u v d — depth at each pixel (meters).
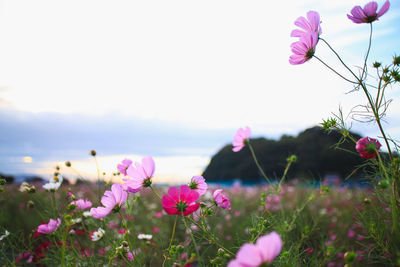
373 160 0.61
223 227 1.11
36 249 0.86
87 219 0.88
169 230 1.24
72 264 0.70
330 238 1.00
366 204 0.72
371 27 0.59
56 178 0.88
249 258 0.34
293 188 1.35
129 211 0.68
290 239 0.81
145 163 0.53
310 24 0.63
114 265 0.70
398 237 0.53
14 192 1.45
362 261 0.76
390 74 0.60
